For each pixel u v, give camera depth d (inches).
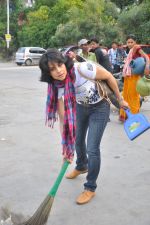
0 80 722.2
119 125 319.6
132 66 314.8
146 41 1173.7
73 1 1565.0
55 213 163.8
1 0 1873.8
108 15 1421.0
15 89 577.3
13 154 242.5
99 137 171.2
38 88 589.6
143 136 281.4
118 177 202.4
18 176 205.3
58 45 1423.5
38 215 147.9
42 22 1608.0
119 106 171.9
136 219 158.6
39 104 434.3
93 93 165.3
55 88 155.8
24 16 1840.6
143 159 231.3
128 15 1226.6
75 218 159.8
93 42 273.7
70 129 153.9
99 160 173.9
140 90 305.0
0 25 1818.4
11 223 153.7
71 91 154.1
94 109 169.0
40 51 1307.8
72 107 154.9
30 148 255.3
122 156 236.8
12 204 172.1
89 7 1387.8
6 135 290.5
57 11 1571.1
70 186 191.0
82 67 159.6
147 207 169.0
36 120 343.3
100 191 185.0
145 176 204.1
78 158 197.0
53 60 145.3
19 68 1120.8
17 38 1782.7
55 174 207.5
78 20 1371.8
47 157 235.8
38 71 971.3
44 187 190.7
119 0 1492.4
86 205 171.0
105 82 166.4
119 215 162.1
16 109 402.0
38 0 1758.1
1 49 1774.1
